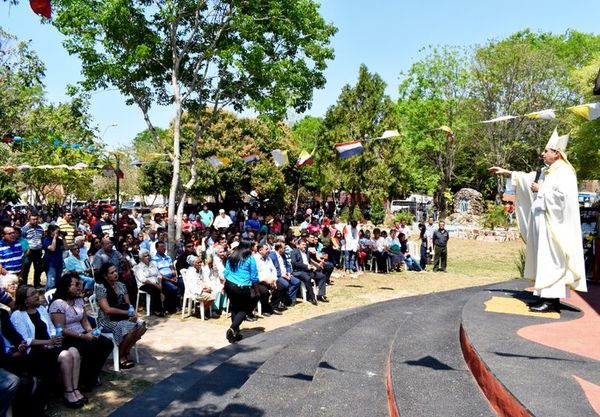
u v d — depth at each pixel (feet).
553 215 18.76
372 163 92.22
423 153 108.37
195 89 46.19
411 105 97.04
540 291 19.95
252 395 15.89
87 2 38.81
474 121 96.02
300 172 113.80
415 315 24.23
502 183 106.93
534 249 20.20
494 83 96.89
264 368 18.66
